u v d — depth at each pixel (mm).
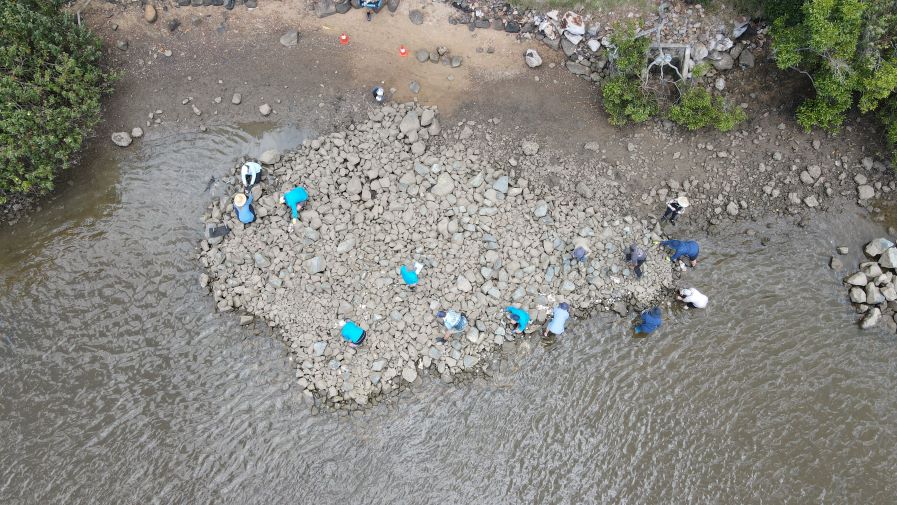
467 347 15109
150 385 14891
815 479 14398
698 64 16094
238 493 14180
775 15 15773
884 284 15750
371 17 17109
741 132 16703
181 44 17031
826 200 16562
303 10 17188
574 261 15727
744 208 16500
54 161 15688
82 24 15883
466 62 17062
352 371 14805
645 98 15859
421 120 16688
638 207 16516
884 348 15500
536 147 16594
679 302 15781
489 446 14648
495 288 15312
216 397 14820
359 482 14266
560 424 14859
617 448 14719
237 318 15391
